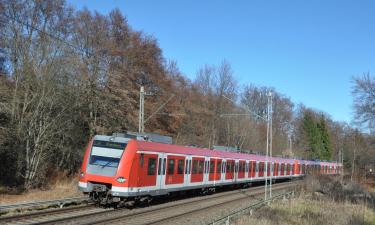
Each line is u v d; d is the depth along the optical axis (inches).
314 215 930.1
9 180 1400.1
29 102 1343.5
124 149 856.9
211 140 2775.6
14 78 1387.8
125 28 1902.1
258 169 1776.6
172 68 2470.5
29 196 1097.4
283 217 860.0
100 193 860.0
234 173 1498.5
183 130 2459.4
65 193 1144.2
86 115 1679.4
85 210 783.7
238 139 3051.2
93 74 1649.9
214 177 1311.5
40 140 1373.0
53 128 1403.8
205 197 1208.8
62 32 1625.2
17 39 1390.3
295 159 2399.1
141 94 1320.1
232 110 3002.0
